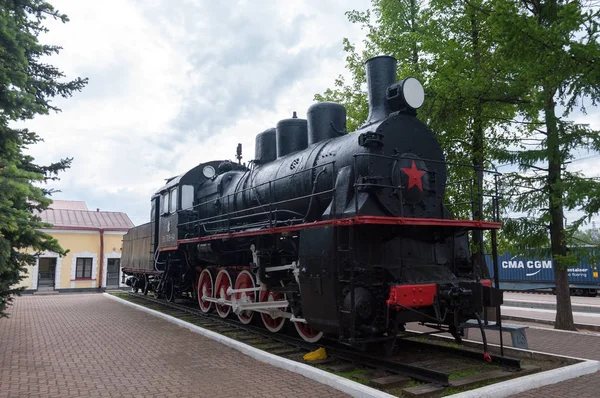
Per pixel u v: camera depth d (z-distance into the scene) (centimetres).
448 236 696
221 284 1091
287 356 710
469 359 675
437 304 591
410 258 674
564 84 836
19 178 620
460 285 636
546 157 934
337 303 598
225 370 618
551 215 989
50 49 1011
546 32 780
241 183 1090
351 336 562
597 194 822
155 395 513
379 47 1437
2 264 620
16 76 675
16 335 895
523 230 1031
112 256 2881
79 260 2794
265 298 893
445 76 1131
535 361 681
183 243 1198
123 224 3014
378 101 767
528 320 1225
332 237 614
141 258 1645
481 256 768
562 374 579
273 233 795
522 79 1030
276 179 837
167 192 1409
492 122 1195
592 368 617
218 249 1048
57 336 881
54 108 1027
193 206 1222
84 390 532
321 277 625
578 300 2062
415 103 728
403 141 703
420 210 695
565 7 748
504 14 819
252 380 570
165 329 959
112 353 726
